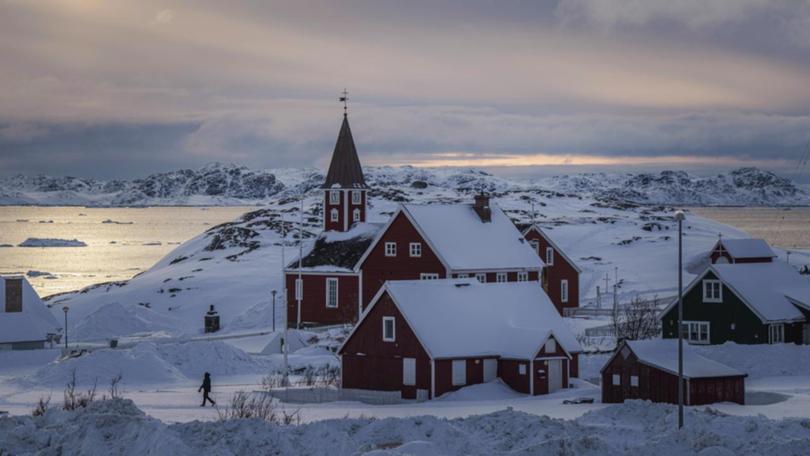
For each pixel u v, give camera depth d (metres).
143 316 187.62
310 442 62.44
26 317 153.25
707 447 59.09
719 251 159.62
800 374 111.25
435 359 106.62
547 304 118.19
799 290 136.12
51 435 64.50
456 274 154.38
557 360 109.44
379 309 111.69
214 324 182.38
